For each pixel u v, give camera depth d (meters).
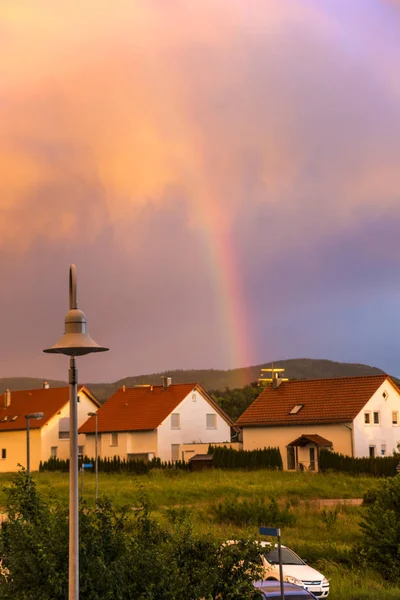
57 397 85.38
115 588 12.10
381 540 24.86
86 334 10.75
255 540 14.39
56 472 70.31
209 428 81.38
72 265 11.03
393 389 73.50
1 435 84.44
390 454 71.88
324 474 61.12
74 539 10.46
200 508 37.50
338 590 20.94
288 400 75.00
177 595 12.68
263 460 68.62
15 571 12.11
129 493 43.91
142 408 80.38
